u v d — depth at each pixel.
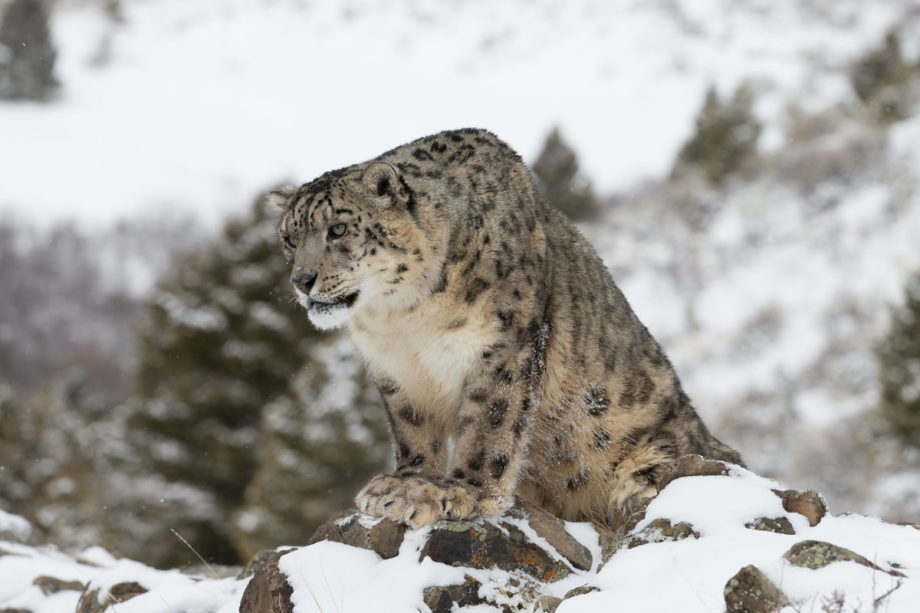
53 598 11.84
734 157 86.88
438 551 9.09
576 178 89.88
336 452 36.41
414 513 9.40
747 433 55.34
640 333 11.72
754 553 7.76
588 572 9.45
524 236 10.75
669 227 81.19
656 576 7.80
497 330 10.38
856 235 69.38
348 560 9.16
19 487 42.94
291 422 37.31
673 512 8.78
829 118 89.31
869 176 76.19
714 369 61.62
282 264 45.41
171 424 44.09
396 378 10.98
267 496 36.97
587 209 89.75
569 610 7.66
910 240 66.75
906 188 72.38
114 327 136.38
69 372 71.62
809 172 79.62
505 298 10.39
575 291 11.21
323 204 10.64
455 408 10.91
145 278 162.38
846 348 58.59
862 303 62.25
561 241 11.45
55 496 42.00
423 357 10.71
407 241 10.39
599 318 11.26
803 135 88.19
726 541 8.08
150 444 43.91
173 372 44.94
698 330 66.62
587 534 10.03
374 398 37.12
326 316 10.61
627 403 11.11
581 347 11.00
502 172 11.08
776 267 69.94
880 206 71.44
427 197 10.50
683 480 9.13
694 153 93.38
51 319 138.12
